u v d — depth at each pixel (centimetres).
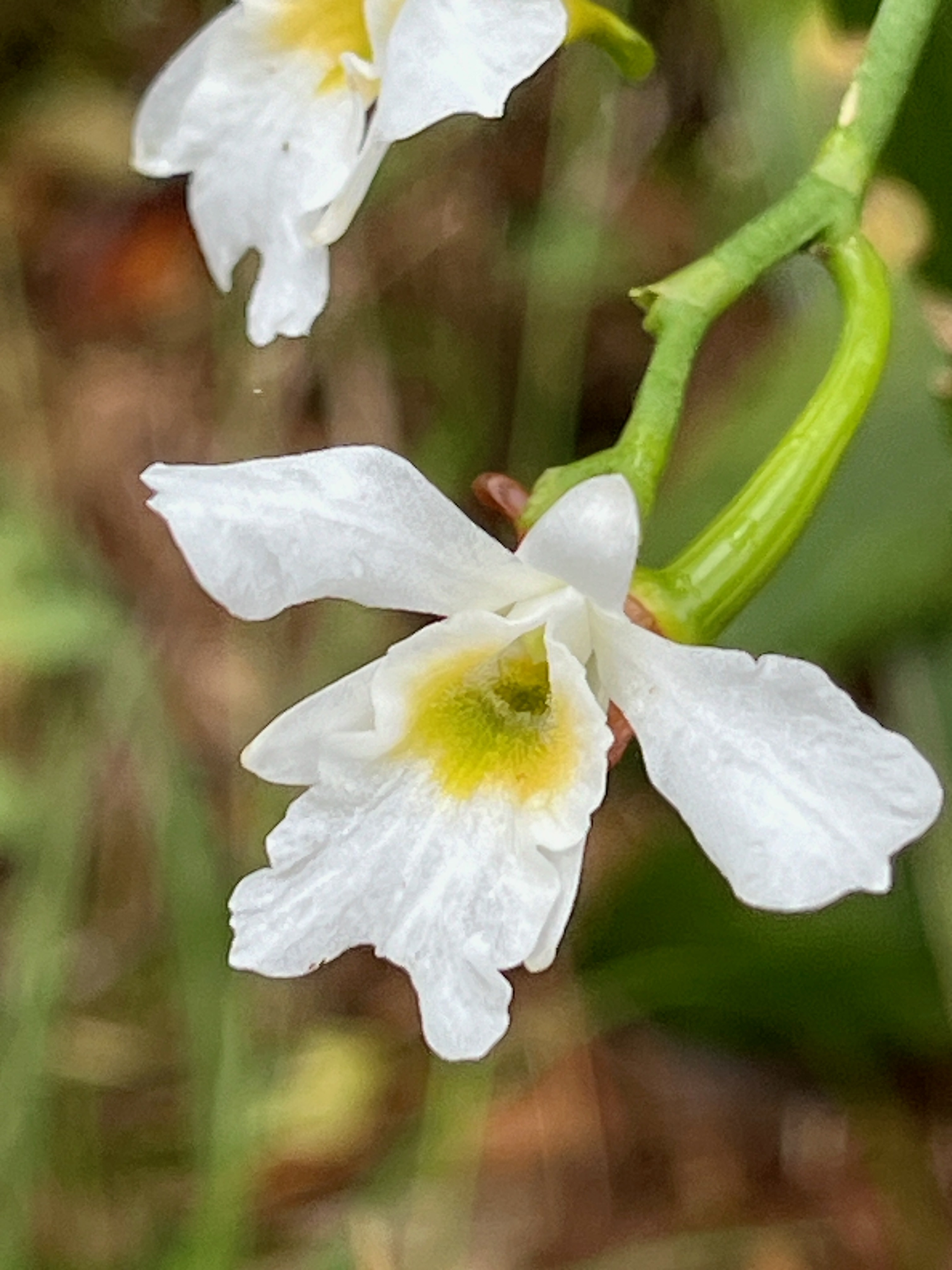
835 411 15
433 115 15
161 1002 27
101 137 36
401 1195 25
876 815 14
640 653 15
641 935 23
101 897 27
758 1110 27
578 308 28
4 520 27
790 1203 26
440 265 30
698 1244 25
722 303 15
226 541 14
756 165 25
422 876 15
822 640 21
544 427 28
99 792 27
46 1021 23
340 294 30
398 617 27
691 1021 26
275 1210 26
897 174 19
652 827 24
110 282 35
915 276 20
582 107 29
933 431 21
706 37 29
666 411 15
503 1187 26
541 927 15
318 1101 26
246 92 17
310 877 15
